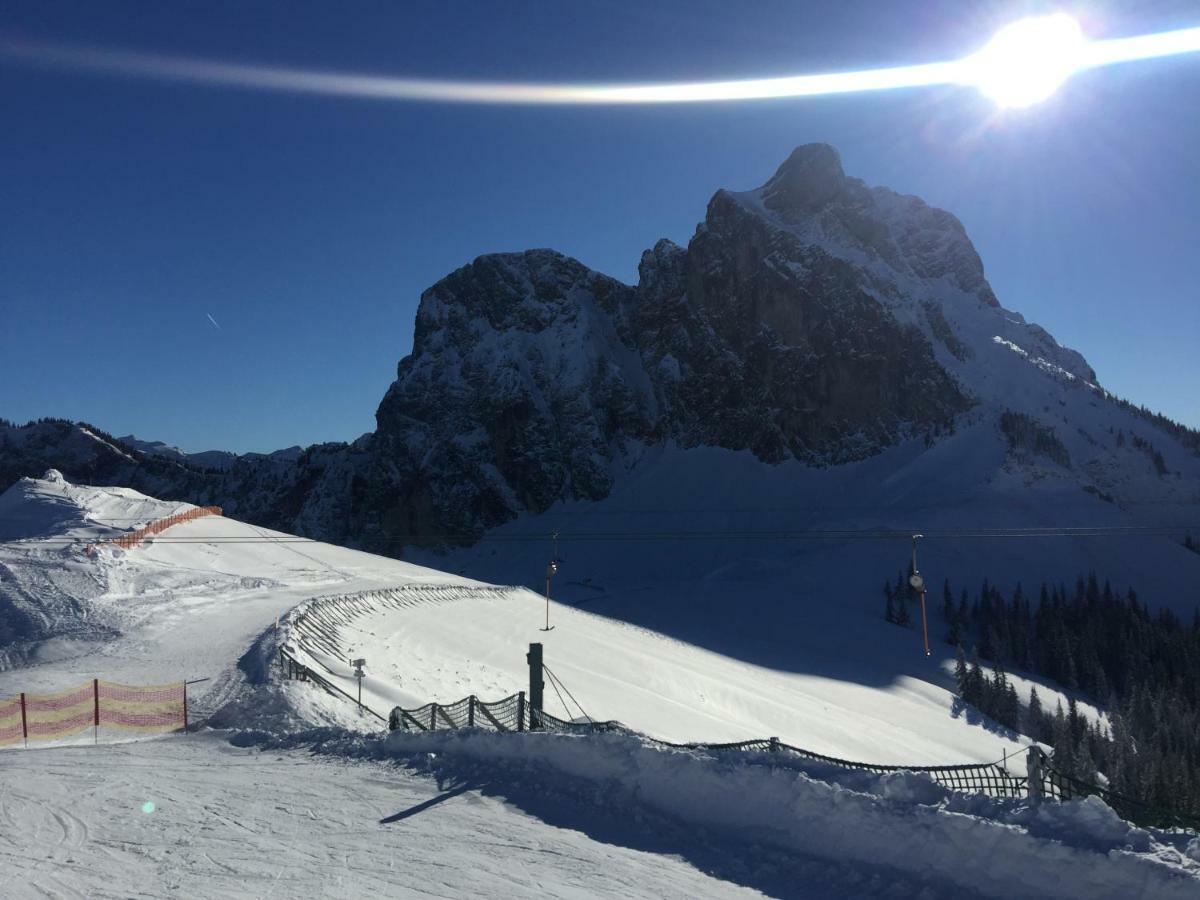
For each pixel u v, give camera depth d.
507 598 77.19
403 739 18.17
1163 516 175.00
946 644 112.38
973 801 11.50
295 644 33.97
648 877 11.16
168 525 71.69
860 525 179.12
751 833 12.45
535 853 12.01
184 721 23.34
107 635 35.78
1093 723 88.81
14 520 65.50
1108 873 9.66
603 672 51.59
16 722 23.05
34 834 12.85
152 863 11.52
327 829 13.07
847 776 12.81
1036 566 149.38
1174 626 124.81
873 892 10.57
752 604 119.81
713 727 43.53
